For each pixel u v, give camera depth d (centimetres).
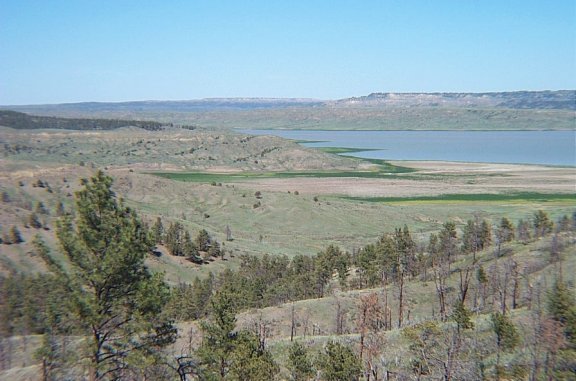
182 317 6969
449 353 3719
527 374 3659
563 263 6662
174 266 10612
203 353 3919
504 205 17825
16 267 8231
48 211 12294
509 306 5969
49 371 3033
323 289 8831
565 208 16762
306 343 5309
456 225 15062
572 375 3453
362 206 17712
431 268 8944
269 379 3812
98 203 2961
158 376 3366
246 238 14325
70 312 2833
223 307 4075
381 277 8656
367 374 4078
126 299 2948
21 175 15850
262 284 8800
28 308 5612
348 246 13362
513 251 8144
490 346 4125
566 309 3781
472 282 7244
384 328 5834
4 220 10069
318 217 16225
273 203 17475
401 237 9181
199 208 17150
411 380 3850
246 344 3938
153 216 13550
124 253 2822
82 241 2862
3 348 4959
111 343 3017
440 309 6512
